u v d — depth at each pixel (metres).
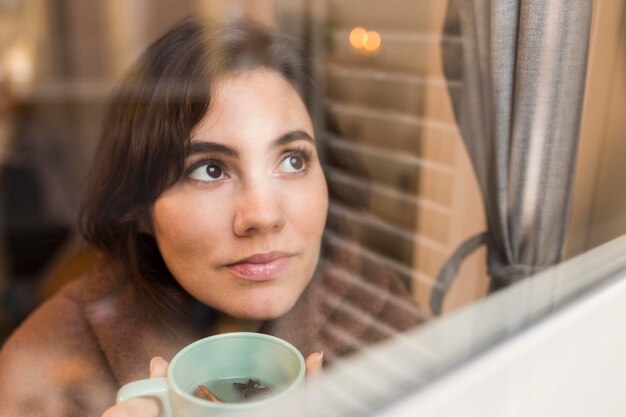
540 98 0.55
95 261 0.52
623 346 0.51
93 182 0.51
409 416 0.33
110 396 0.47
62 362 0.48
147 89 0.48
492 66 0.56
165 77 0.48
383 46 0.64
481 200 0.65
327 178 0.58
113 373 0.48
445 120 0.67
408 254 0.65
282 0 0.53
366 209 0.62
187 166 0.47
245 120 0.48
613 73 0.59
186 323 0.49
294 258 0.52
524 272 0.56
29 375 0.47
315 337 0.49
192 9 0.50
